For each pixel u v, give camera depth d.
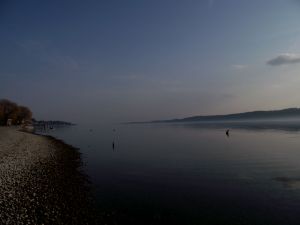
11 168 25.34
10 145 42.56
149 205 18.12
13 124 124.31
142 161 36.59
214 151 46.59
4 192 17.70
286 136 74.38
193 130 131.62
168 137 87.25
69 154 41.47
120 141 72.88
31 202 16.41
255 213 16.75
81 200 18.23
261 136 76.88
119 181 24.77
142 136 96.12
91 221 14.72
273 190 21.56
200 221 15.60
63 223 13.88
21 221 13.48
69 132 132.62
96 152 46.94
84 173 28.11
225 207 17.84
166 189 22.09
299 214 16.48
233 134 88.94
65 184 22.00
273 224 15.11
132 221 15.38
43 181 21.98
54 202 16.94
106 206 17.64
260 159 36.91
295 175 26.62
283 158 37.38
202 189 22.09
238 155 41.16
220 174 27.64
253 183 23.80
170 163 34.66
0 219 13.48
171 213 16.75
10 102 126.12
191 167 31.70
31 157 33.50
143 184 23.70
